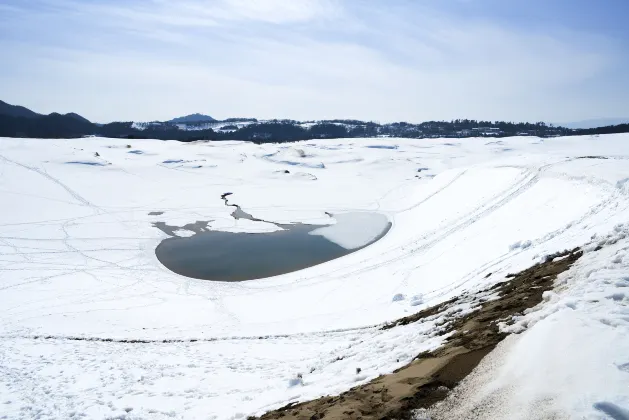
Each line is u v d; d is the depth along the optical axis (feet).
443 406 16.98
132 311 90.48
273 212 200.44
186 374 45.57
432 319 36.78
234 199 225.35
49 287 106.22
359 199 224.74
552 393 14.39
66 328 76.64
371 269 107.65
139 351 58.29
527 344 18.30
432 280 85.97
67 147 306.76
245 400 33.65
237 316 87.86
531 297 27.22
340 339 52.24
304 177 283.79
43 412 36.70
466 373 19.08
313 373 34.68
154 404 36.96
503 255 70.49
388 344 33.24
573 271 28.09
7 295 99.19
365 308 73.82
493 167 171.63
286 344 55.11
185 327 79.97
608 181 85.30
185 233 165.89
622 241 29.55
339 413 19.70
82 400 39.04
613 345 15.38
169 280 115.03
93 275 117.08
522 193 117.80
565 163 133.18
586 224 56.85
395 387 20.72
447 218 136.67
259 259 135.13
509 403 15.17
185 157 317.63
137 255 137.49
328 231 168.76
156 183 249.34
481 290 43.24
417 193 211.20
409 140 516.32
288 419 22.31
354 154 387.55
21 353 57.62
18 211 175.73
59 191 211.20
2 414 36.55
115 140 387.34
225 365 47.75
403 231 150.41
